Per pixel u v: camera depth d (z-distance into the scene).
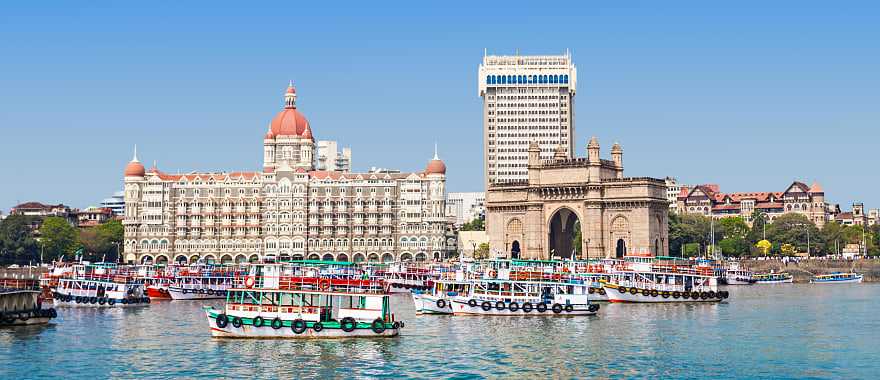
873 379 98.69
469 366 104.88
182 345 117.12
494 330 132.50
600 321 144.62
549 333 129.75
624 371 102.69
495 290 157.88
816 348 117.44
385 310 124.56
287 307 120.44
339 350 113.00
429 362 106.81
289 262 130.50
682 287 186.00
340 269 152.62
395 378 98.81
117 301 174.88
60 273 190.75
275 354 110.19
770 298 196.75
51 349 115.25
